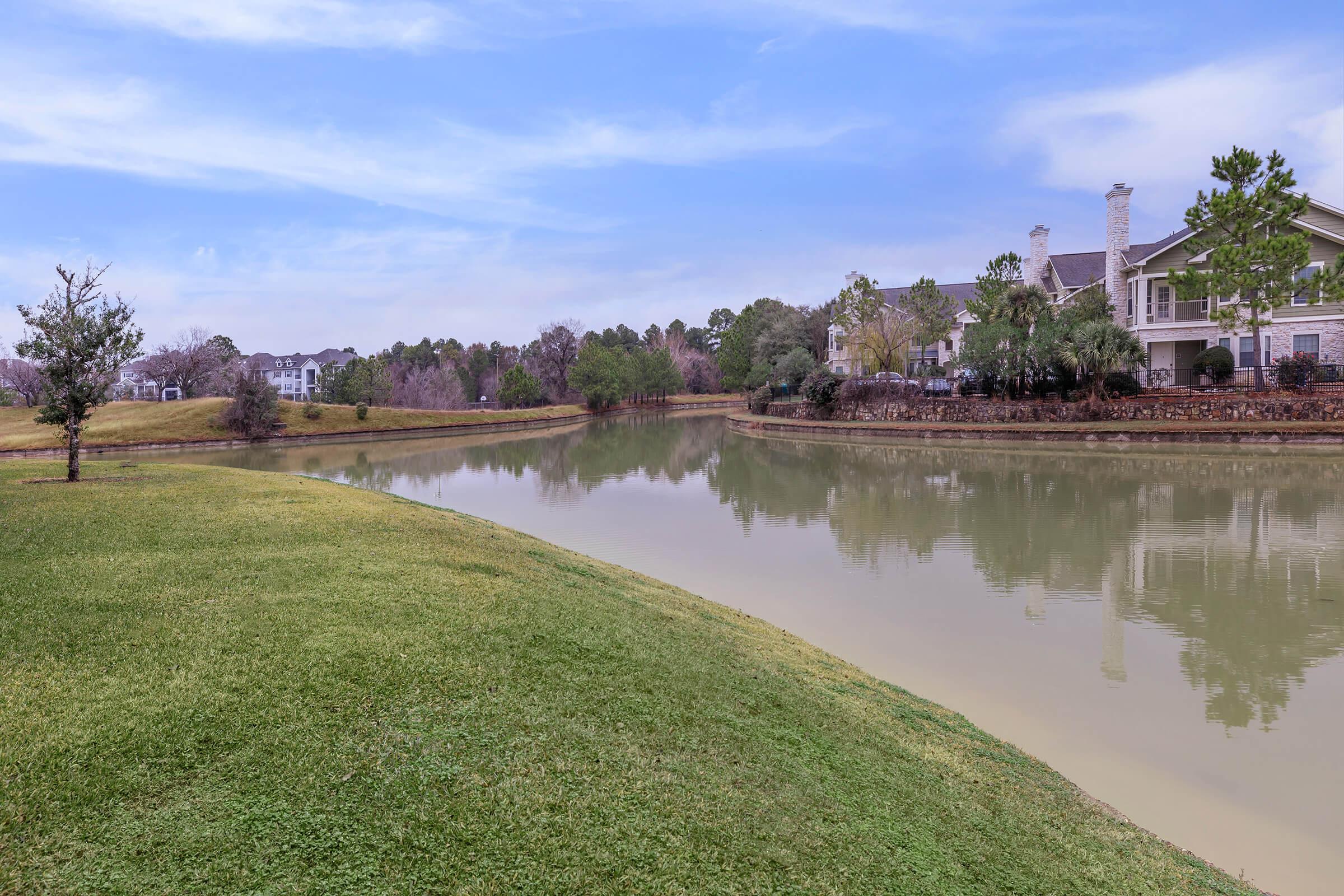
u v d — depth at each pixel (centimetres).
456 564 842
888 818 478
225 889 333
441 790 413
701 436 4828
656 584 1118
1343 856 536
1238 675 855
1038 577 1266
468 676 541
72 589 646
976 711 763
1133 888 457
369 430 5228
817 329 6775
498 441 4731
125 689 475
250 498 1140
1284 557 1362
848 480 2498
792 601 1141
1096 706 775
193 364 6381
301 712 468
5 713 435
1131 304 3944
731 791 464
